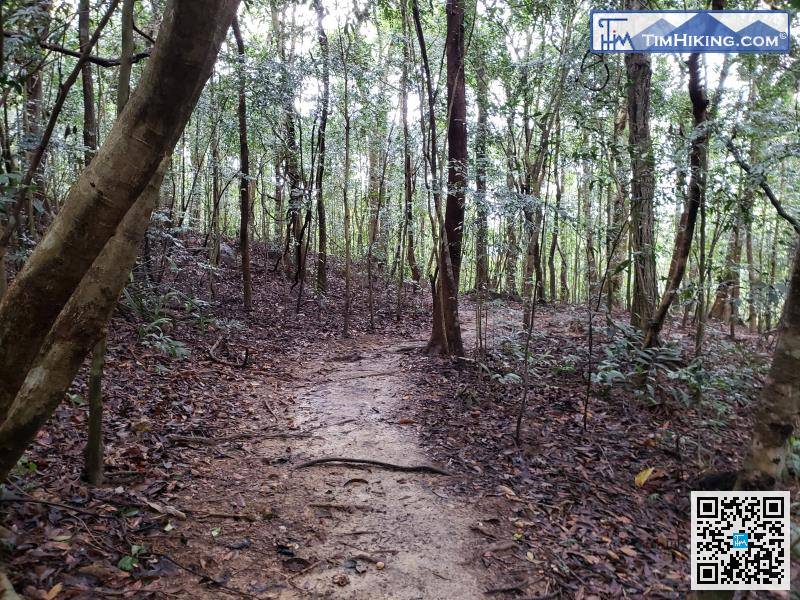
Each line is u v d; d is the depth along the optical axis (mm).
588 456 4594
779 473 2133
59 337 2256
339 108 10508
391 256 18984
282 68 8695
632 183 5375
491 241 6523
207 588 2717
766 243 11375
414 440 4871
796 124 4656
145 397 5176
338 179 15070
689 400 5160
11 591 2109
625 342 6008
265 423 5223
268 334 9117
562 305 13133
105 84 10766
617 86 6277
